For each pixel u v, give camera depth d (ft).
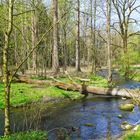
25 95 80.07
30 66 172.14
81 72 149.79
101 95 88.99
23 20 118.62
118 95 86.48
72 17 160.86
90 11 152.97
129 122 60.59
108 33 116.16
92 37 162.81
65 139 49.70
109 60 114.42
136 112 69.10
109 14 116.16
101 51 275.80
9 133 42.63
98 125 58.70
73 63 244.63
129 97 84.69
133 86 111.34
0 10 66.28
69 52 233.35
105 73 177.78
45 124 58.70
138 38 208.03
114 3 153.38
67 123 59.93
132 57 149.69
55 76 114.93
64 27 168.86
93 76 128.88
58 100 81.82
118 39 230.89
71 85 91.40
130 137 45.57
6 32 40.24
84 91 90.33
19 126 56.13
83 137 51.13
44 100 79.61
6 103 41.55
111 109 72.59
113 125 58.49
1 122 58.59
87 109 72.84
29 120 60.95
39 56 150.41
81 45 247.09
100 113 68.69
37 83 96.32
